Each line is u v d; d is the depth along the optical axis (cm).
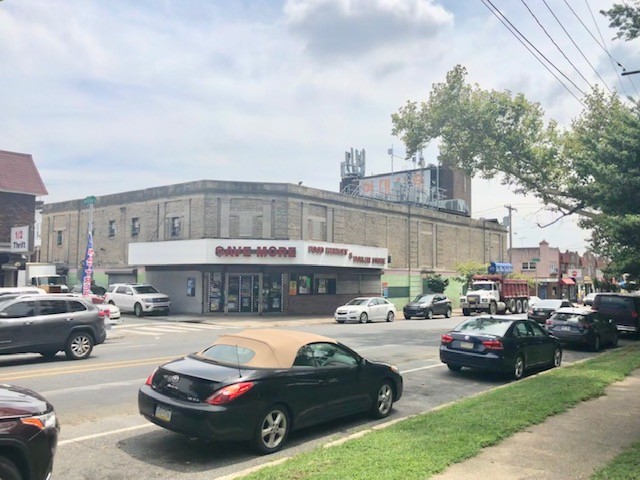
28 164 2736
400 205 4275
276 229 3284
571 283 6631
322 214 3572
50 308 1352
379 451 587
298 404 679
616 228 958
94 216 4128
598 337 1775
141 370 1212
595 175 901
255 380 635
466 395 1017
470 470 546
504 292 3738
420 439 639
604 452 610
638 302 2192
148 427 750
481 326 1252
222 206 3241
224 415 599
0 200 2595
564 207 2119
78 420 783
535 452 608
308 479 495
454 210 5209
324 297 3547
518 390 961
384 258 3784
